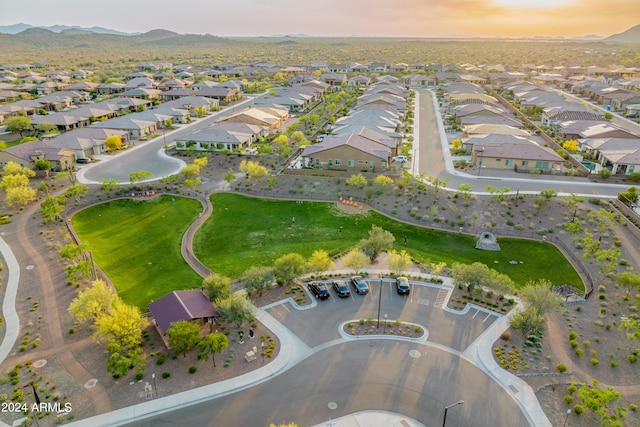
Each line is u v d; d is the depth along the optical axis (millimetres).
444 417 32281
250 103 175750
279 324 45594
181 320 42281
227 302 43938
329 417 34344
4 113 138875
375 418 34250
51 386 37438
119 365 37156
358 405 35438
